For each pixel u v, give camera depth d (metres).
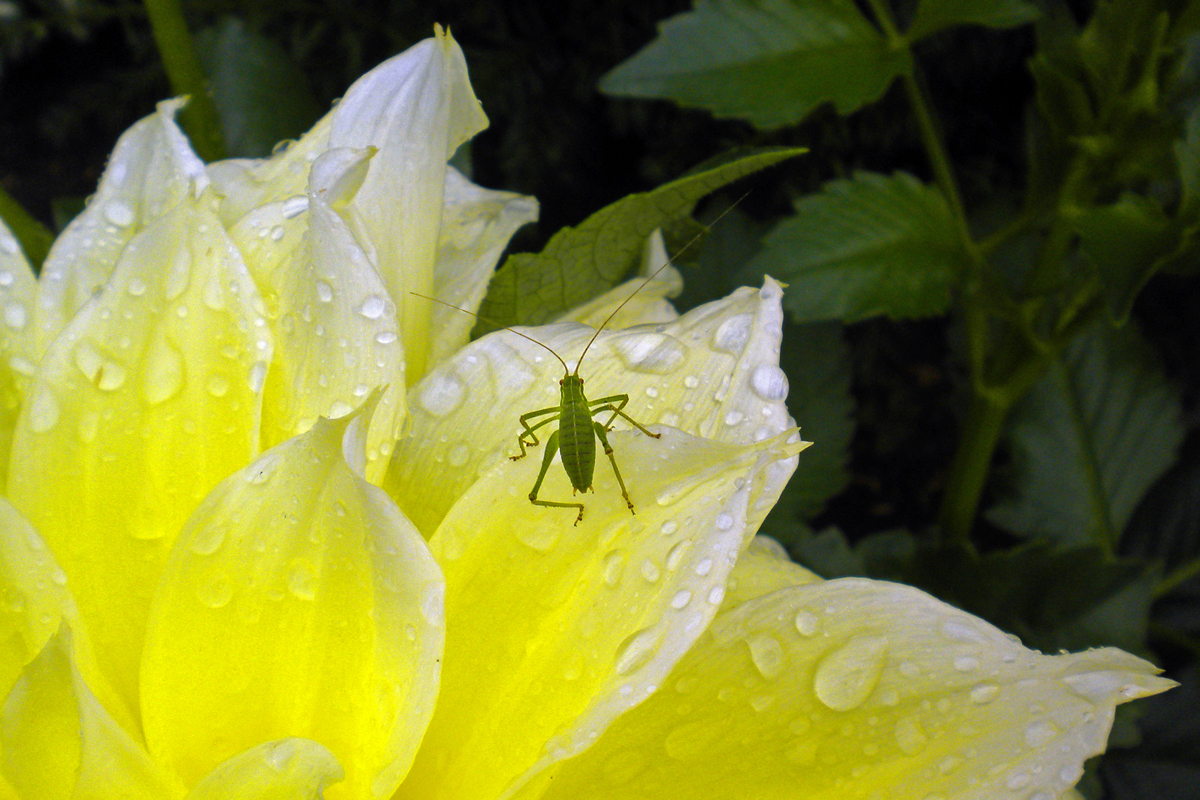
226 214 0.25
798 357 0.50
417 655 0.22
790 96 0.36
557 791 0.24
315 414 0.24
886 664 0.24
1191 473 0.54
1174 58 0.35
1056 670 0.23
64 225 0.35
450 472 0.24
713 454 0.23
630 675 0.22
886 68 0.37
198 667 0.23
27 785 0.22
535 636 0.23
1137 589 0.43
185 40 0.31
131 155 0.25
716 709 0.24
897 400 0.81
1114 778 0.47
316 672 0.23
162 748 0.23
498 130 0.84
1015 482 0.50
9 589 0.23
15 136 1.06
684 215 0.27
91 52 1.06
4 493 0.24
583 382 0.24
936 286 0.37
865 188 0.38
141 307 0.24
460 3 0.75
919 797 0.23
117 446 0.24
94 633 0.24
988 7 0.37
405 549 0.22
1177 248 0.31
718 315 0.24
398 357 0.24
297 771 0.22
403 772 0.22
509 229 0.27
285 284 0.24
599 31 0.74
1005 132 0.76
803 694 0.24
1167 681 0.23
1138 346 0.51
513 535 0.23
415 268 0.25
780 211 0.74
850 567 0.45
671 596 0.23
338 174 0.24
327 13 0.73
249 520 0.23
